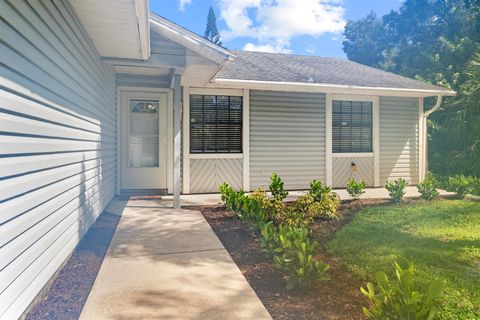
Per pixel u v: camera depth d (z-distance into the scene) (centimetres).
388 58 2847
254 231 456
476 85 1247
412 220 546
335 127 922
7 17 210
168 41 574
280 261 293
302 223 490
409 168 980
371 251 392
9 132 211
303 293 279
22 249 229
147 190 764
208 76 673
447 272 332
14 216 217
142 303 258
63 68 330
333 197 591
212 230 476
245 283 298
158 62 572
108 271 323
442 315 250
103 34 445
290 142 874
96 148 500
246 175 839
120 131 744
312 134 892
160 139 766
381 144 955
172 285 292
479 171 1212
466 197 780
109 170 648
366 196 788
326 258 374
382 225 515
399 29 2967
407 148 978
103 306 253
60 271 317
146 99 757
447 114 1382
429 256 376
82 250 380
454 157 1300
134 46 493
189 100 798
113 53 525
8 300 208
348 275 322
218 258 363
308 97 888
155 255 371
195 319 235
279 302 263
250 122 844
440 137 1395
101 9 374
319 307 255
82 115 408
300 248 292
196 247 400
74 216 371
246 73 823
